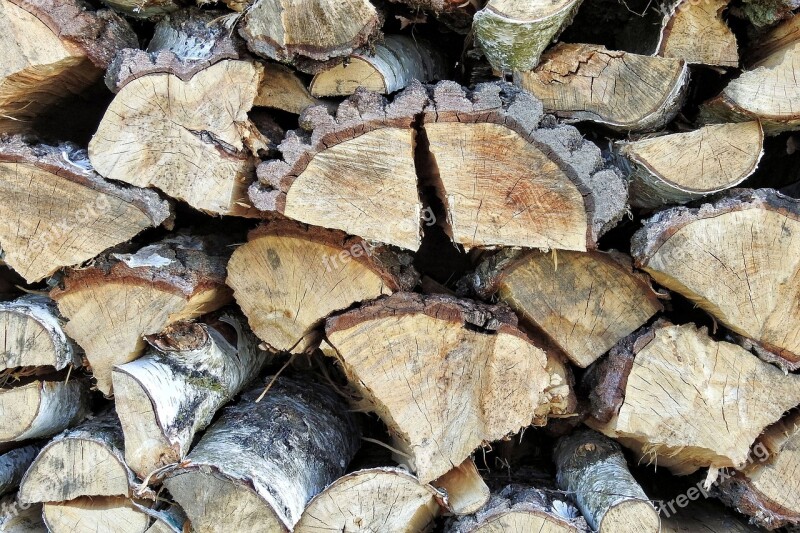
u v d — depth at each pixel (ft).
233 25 2.84
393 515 2.96
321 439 3.17
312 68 2.86
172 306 2.97
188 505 2.90
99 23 2.93
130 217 2.93
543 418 3.11
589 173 2.77
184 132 2.85
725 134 2.89
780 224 2.86
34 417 3.06
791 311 2.91
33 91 3.01
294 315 2.96
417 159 2.89
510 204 2.80
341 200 2.81
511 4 2.72
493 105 2.74
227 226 3.31
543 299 2.99
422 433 2.92
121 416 2.92
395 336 2.89
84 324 3.03
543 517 2.92
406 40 3.18
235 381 3.16
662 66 2.87
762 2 2.94
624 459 3.18
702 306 2.99
